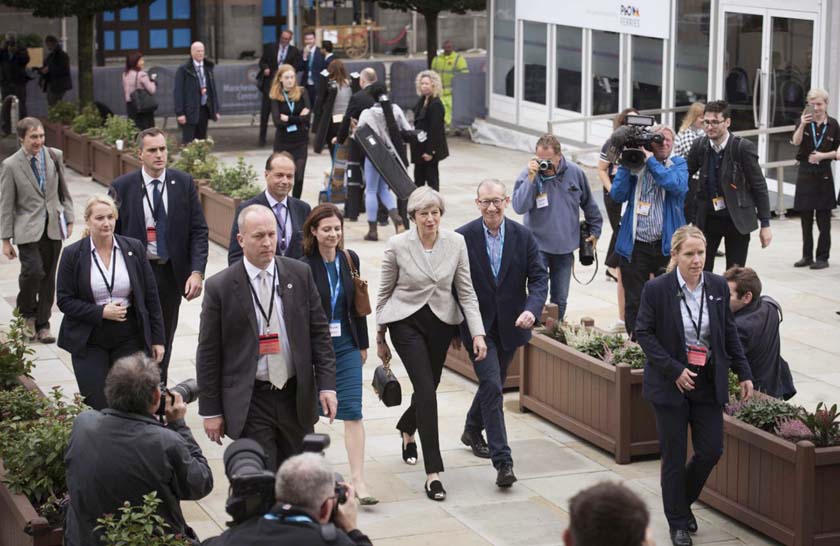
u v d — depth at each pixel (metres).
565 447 9.76
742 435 8.24
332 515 5.08
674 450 7.94
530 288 9.02
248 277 7.39
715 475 8.57
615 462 9.43
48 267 12.52
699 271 7.81
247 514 5.05
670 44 21.69
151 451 6.23
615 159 11.09
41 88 28.36
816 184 15.55
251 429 7.43
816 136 15.47
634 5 22.39
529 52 25.73
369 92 17.97
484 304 8.95
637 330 7.92
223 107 28.33
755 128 19.72
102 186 21.72
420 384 8.66
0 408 8.29
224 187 17.42
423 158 18.09
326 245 8.27
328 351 7.59
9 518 7.29
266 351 7.39
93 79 27.39
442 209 8.64
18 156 12.23
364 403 10.83
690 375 7.71
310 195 20.83
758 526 8.14
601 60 23.62
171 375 11.57
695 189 12.40
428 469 8.70
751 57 19.84
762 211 12.01
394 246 8.66
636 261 11.25
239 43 39.38
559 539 8.04
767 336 9.23
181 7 39.62
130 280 8.95
